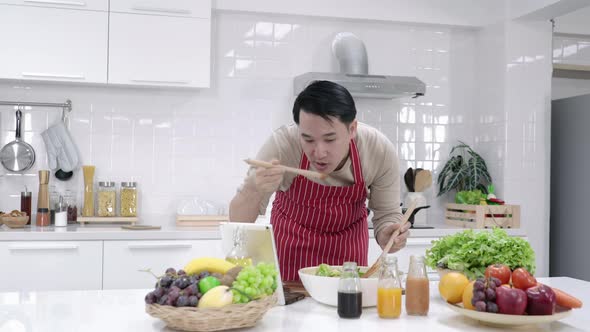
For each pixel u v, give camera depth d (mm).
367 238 2383
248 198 2143
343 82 3969
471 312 1508
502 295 1484
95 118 4059
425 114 4566
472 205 4102
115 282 3445
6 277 3332
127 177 4098
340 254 2256
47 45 3668
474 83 4645
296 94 4176
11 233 3336
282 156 2215
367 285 1711
